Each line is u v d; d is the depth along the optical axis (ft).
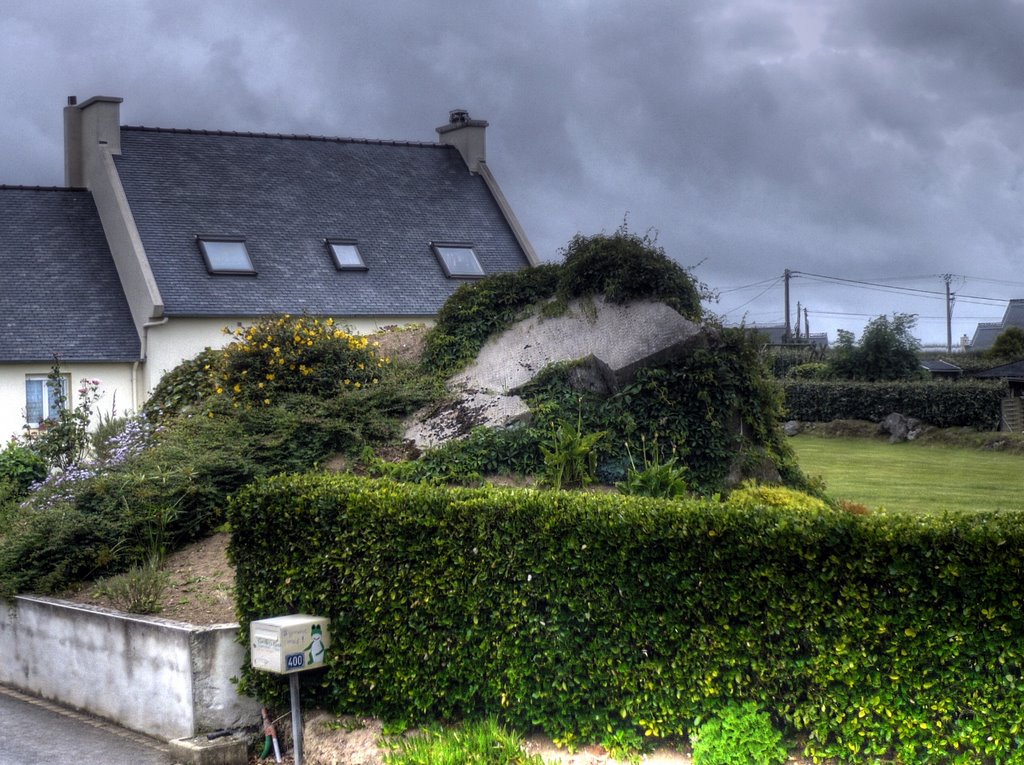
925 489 73.67
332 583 27.40
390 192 110.52
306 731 27.50
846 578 21.03
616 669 23.65
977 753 19.97
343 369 45.44
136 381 89.04
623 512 23.48
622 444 38.24
